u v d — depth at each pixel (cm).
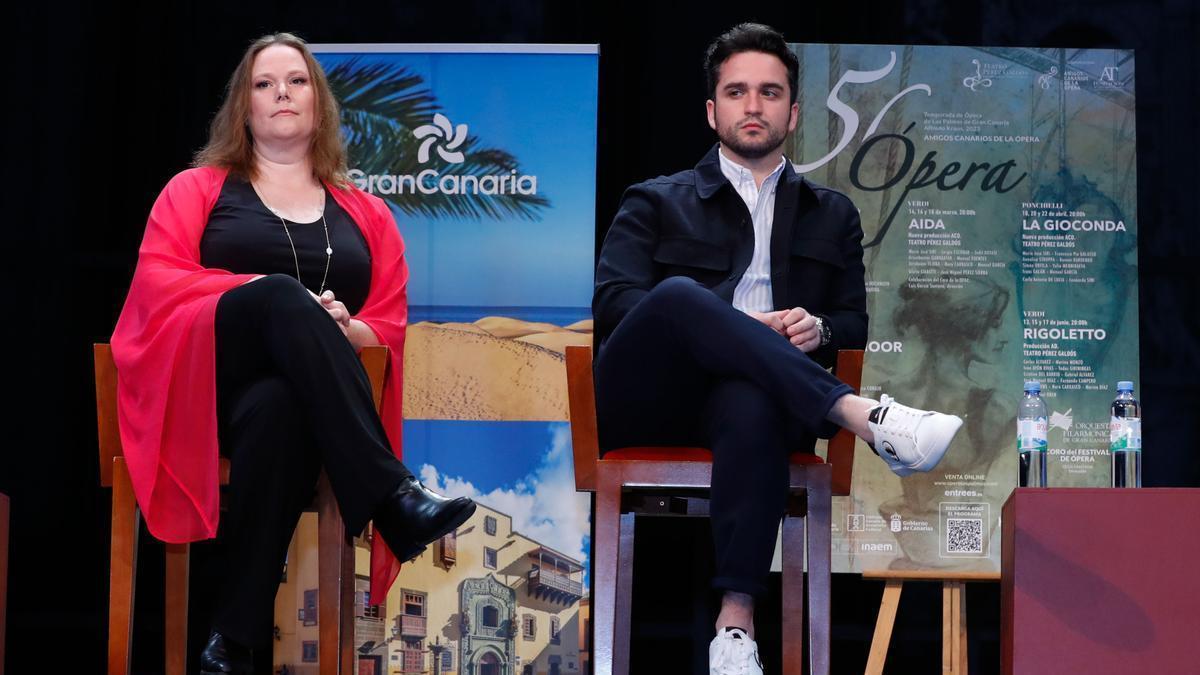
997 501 466
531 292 459
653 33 513
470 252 461
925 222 478
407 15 514
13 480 493
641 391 350
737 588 313
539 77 468
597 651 336
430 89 467
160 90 509
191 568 488
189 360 335
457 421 452
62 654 490
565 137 466
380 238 394
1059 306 474
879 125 482
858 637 490
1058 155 480
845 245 397
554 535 446
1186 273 500
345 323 353
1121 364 472
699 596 487
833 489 360
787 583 363
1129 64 484
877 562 465
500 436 452
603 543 341
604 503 344
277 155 393
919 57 485
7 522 341
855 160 481
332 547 335
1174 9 509
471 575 444
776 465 320
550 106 467
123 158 506
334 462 320
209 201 378
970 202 479
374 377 351
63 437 495
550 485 448
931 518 466
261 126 388
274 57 393
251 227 375
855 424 319
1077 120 482
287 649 439
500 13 515
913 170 480
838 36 511
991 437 468
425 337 457
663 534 493
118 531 340
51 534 492
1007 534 327
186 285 346
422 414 453
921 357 472
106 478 349
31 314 498
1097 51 484
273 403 323
